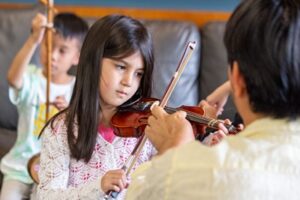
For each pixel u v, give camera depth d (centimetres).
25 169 198
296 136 77
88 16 260
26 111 204
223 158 75
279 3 77
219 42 233
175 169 77
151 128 97
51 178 128
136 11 261
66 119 133
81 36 210
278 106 77
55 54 205
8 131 248
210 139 127
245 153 76
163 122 95
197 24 259
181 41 232
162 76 226
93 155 132
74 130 131
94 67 129
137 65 132
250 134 79
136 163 132
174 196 76
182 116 95
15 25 245
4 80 245
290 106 77
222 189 73
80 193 120
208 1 260
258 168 74
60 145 130
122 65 130
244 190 73
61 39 204
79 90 132
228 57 81
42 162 131
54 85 207
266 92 76
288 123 78
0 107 246
